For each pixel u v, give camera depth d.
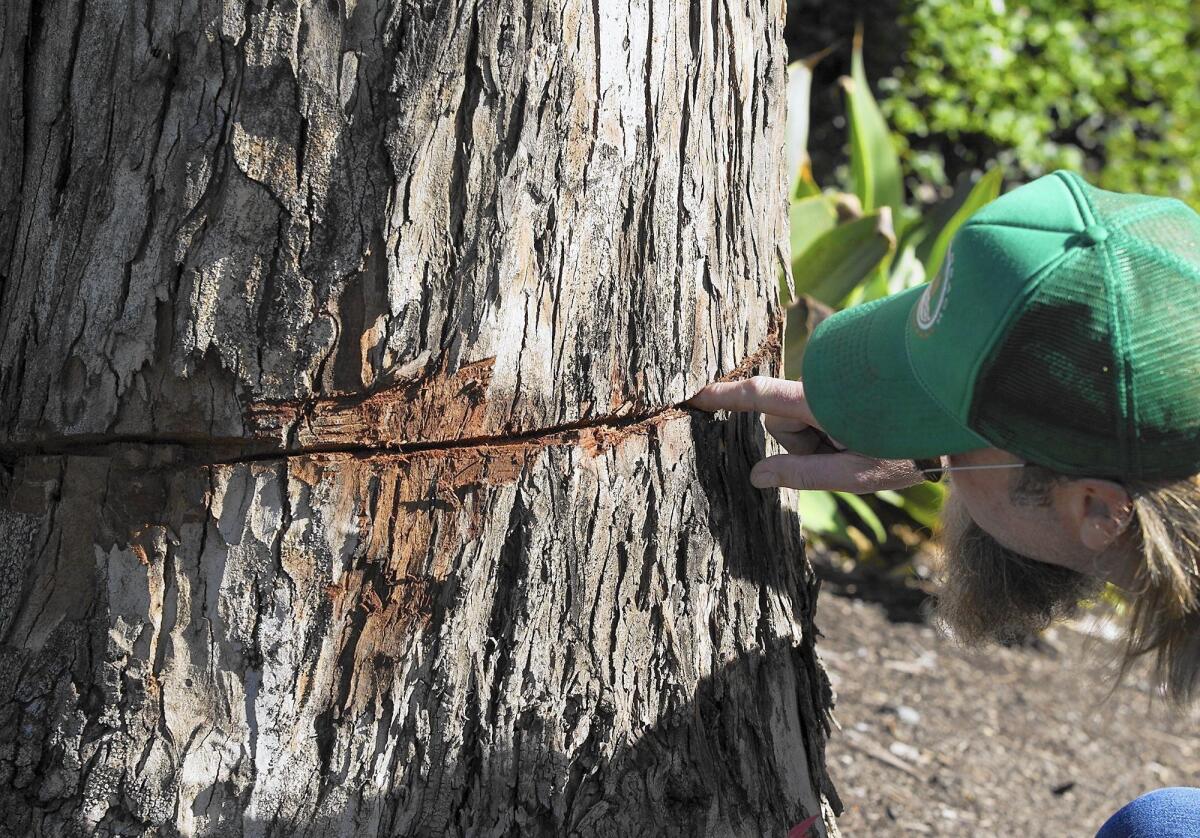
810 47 6.68
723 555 1.83
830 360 1.63
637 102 1.70
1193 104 6.55
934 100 6.58
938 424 1.54
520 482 1.70
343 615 1.67
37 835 1.67
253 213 1.60
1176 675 1.46
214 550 1.65
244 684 1.67
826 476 1.79
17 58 1.63
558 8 1.64
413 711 1.70
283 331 1.62
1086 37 6.59
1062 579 1.62
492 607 1.72
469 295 1.65
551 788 1.73
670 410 1.79
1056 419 1.43
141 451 1.65
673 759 1.78
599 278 1.71
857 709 3.32
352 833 1.69
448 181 1.63
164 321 1.62
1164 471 1.42
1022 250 1.43
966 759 3.16
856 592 4.19
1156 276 1.41
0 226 1.66
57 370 1.65
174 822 1.67
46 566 1.67
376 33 1.59
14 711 1.67
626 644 1.76
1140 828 1.67
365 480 1.66
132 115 1.61
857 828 2.77
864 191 4.24
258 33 1.58
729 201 1.83
